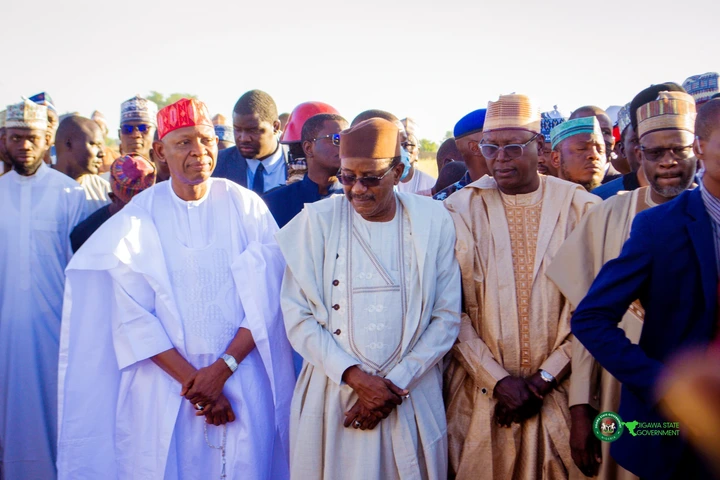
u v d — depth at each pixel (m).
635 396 2.58
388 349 3.11
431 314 3.20
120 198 4.22
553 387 3.17
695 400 2.33
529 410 3.13
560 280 3.11
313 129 4.29
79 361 3.46
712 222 2.40
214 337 3.46
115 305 3.45
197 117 3.46
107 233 3.41
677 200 2.51
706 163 2.38
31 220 4.25
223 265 3.56
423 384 3.18
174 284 3.48
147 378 3.42
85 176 5.40
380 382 2.99
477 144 4.16
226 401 3.40
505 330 3.21
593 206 3.15
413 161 5.38
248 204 3.69
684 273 2.40
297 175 5.00
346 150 3.09
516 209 3.35
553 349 3.20
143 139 5.49
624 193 3.12
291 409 3.30
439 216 3.31
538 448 3.19
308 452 3.15
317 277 3.24
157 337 3.35
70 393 3.44
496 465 3.22
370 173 3.07
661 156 2.93
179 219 3.59
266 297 3.48
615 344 2.42
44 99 4.94
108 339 3.50
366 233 3.24
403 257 3.21
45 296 4.22
